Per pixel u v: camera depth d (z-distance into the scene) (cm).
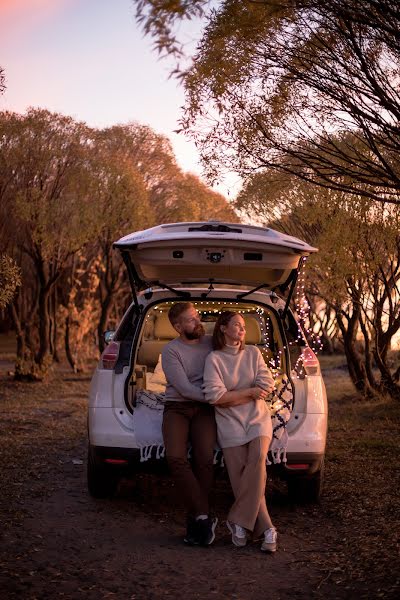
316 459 543
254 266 568
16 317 1585
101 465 557
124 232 1655
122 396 549
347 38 548
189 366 509
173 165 1752
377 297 1086
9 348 2503
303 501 574
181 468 485
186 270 603
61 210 1427
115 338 604
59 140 1394
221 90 617
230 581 409
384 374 1111
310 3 528
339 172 618
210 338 523
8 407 1169
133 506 578
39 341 1608
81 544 474
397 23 523
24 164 1386
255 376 503
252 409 496
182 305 517
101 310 1888
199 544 473
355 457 746
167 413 503
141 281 638
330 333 2234
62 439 870
